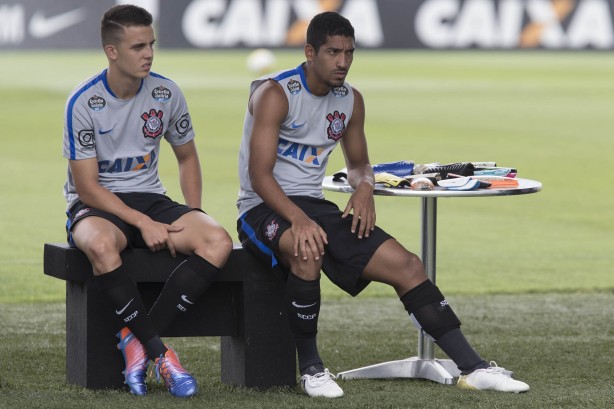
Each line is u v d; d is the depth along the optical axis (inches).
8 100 2792.8
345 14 4355.3
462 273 1009.5
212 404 536.4
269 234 569.6
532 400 544.7
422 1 4370.1
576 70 3782.0
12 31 4271.7
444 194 581.0
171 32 4330.7
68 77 3388.3
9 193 1459.2
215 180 1585.9
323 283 967.6
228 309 592.7
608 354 685.9
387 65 3956.7
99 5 4288.9
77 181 576.1
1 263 1025.5
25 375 612.4
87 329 568.1
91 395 555.8
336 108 597.6
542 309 850.8
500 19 4357.8
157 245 565.0
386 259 567.2
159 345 558.3
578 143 2081.7
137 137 593.9
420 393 567.5
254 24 4298.7
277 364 586.2
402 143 2055.9
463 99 2910.9
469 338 742.5
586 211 1381.6
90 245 549.3
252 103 590.9
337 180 639.1
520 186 605.0
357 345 726.5
